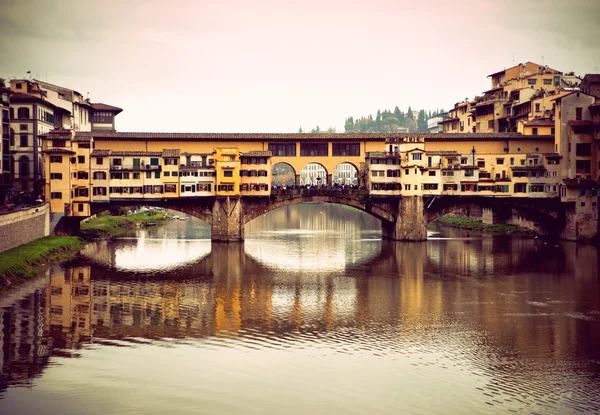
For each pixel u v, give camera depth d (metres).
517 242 138.62
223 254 123.00
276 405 54.75
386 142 139.88
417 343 69.56
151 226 178.50
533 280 99.25
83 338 69.88
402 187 138.88
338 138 144.38
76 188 129.50
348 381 59.41
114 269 105.06
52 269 103.06
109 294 88.19
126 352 66.06
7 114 132.62
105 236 145.75
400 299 87.88
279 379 59.72
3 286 88.25
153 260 114.44
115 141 138.00
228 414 53.38
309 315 79.69
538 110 157.75
